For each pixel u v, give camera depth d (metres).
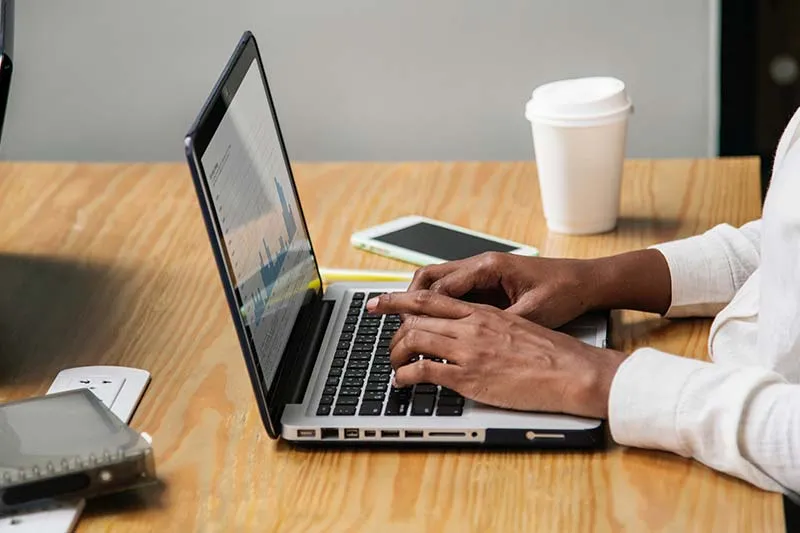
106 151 2.84
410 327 1.24
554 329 1.37
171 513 1.08
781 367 1.18
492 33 2.62
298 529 1.05
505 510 1.06
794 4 2.72
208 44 2.71
